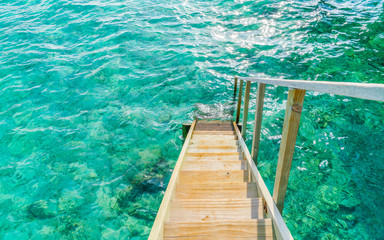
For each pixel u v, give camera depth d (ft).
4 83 24.40
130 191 14.62
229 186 9.59
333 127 17.24
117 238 12.18
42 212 13.61
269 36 29.60
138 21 34.58
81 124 20.04
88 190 14.82
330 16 31.76
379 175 13.67
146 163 16.58
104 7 39.24
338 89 3.66
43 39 31.58
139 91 23.36
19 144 18.28
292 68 24.48
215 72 25.16
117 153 17.44
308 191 13.25
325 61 24.64
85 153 17.48
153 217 13.12
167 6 38.60
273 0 36.83
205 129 18.76
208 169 12.07
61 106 21.84
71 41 31.07
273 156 16.31
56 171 16.19
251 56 26.84
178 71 25.55
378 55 24.43
